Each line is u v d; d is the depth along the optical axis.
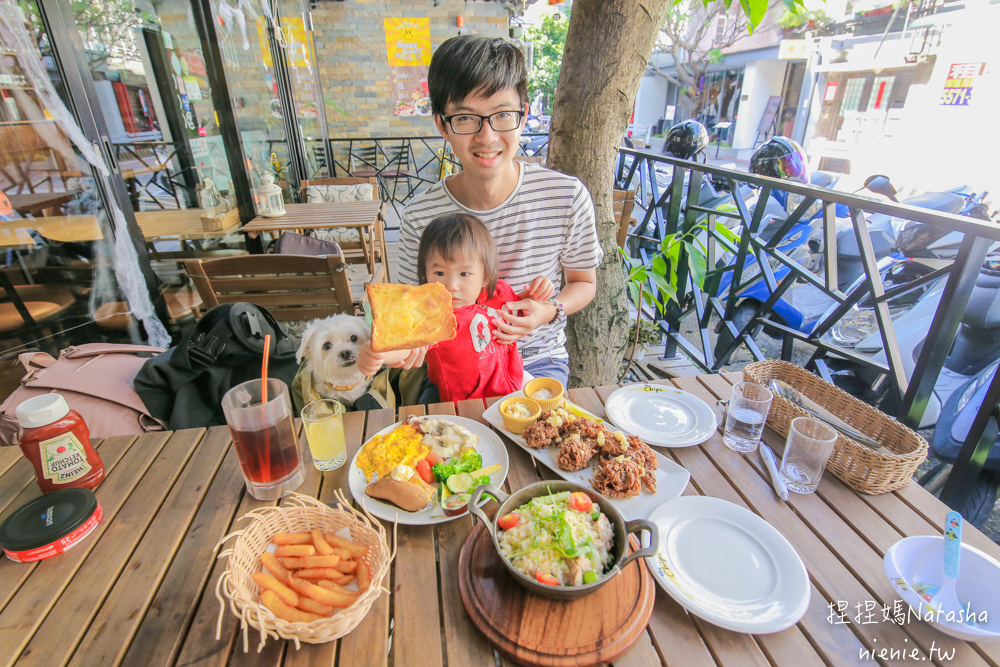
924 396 1.80
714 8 11.34
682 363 3.30
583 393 1.34
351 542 0.83
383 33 6.70
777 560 0.82
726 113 12.95
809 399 1.26
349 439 1.15
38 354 1.68
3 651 0.70
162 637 0.72
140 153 2.66
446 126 1.48
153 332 2.60
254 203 3.61
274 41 4.77
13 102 1.96
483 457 1.07
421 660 0.68
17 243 2.05
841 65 7.91
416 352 1.24
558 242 1.75
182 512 0.95
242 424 0.91
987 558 0.77
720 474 1.04
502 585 0.78
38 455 0.94
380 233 4.35
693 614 0.75
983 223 1.47
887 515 0.93
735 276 2.82
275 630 0.67
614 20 1.80
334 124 7.11
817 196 2.10
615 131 1.99
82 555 0.85
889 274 2.81
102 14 2.36
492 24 6.86
